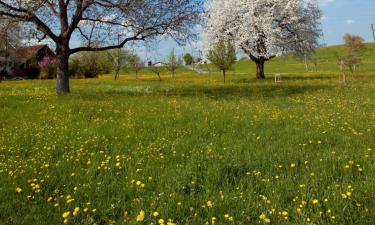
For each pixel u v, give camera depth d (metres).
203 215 5.48
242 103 19.22
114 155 8.87
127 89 32.62
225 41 48.31
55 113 15.72
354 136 10.23
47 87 40.19
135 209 5.66
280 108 17.31
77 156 8.81
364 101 20.22
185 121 13.38
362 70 66.12
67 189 6.62
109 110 16.27
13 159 8.73
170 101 20.02
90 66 88.50
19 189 6.37
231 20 53.22
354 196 5.73
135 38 26.50
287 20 51.94
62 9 25.31
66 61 25.80
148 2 24.70
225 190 6.32
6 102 20.34
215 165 7.45
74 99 21.62
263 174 7.13
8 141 10.67
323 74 58.22
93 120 13.94
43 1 22.73
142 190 6.43
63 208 5.78
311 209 5.36
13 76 84.94
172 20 25.80
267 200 5.71
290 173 6.98
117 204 5.89
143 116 14.53
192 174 7.18
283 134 10.66
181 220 5.28
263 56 51.06
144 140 10.49
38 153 9.25
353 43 54.09
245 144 9.40
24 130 12.26
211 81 49.59
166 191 6.34
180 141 9.98
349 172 6.93
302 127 11.69
